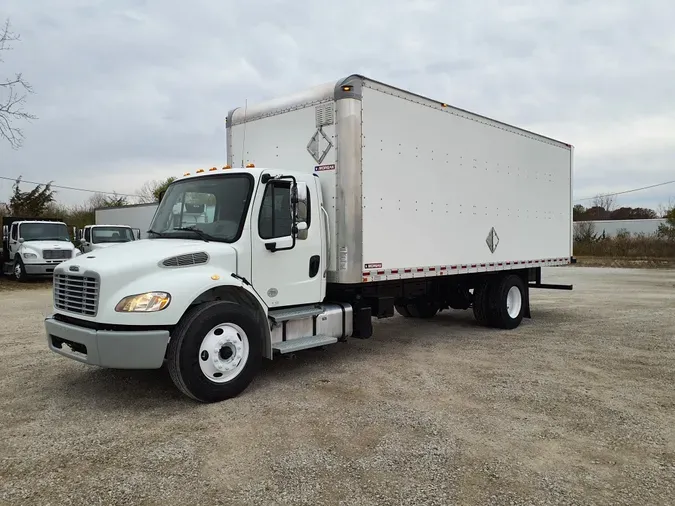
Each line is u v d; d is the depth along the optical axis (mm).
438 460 3936
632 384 5914
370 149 6590
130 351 4797
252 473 3727
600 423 4711
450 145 7949
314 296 6332
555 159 10641
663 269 27328
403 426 4617
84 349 5004
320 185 6527
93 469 3787
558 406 5160
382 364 6844
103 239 22766
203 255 5293
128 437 4375
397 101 7000
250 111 7504
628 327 9648
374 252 6691
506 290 9391
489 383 5953
